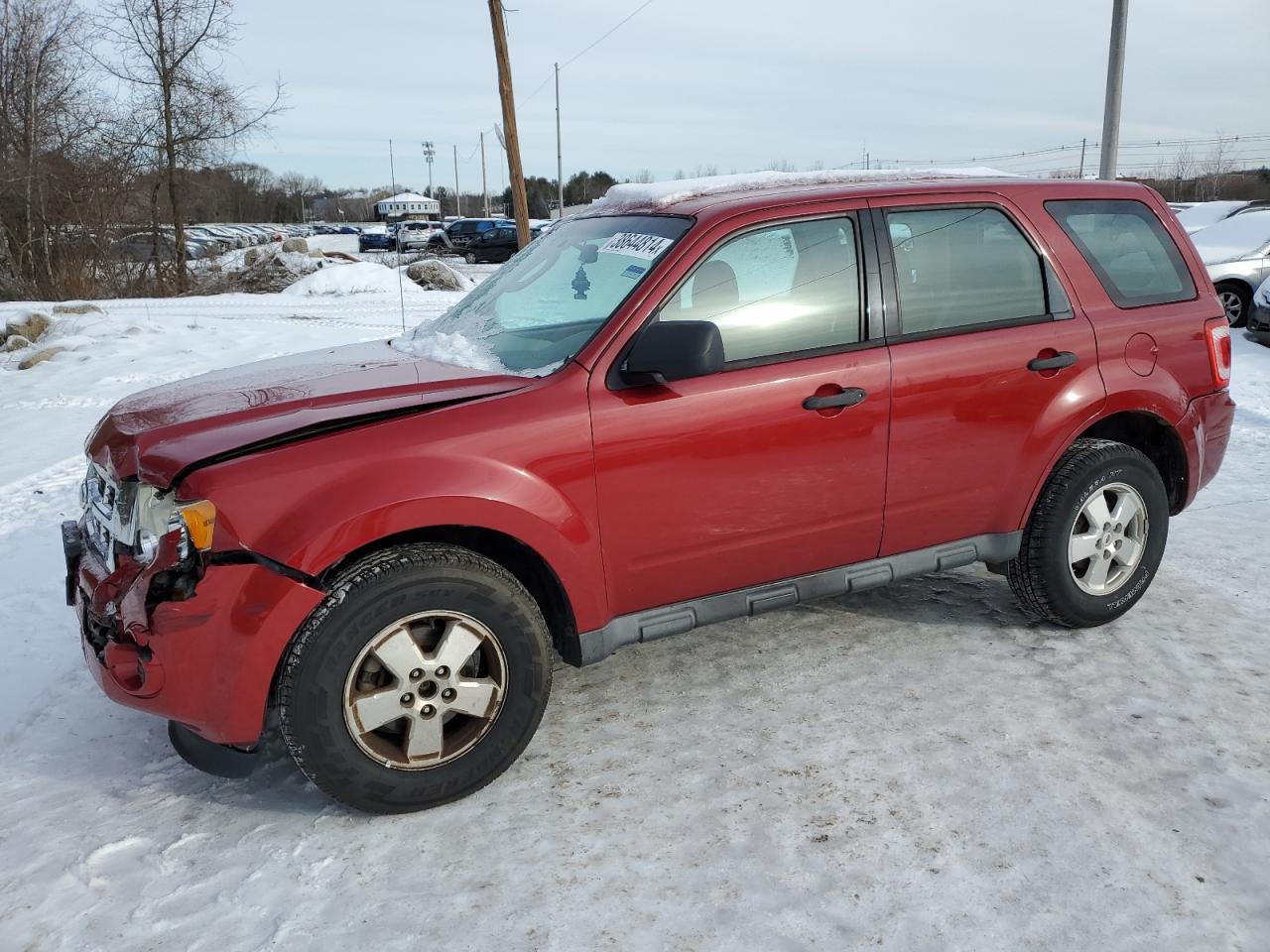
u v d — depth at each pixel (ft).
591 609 10.44
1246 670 12.30
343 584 9.13
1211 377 13.75
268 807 10.12
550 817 9.72
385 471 9.21
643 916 8.31
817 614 14.39
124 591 9.30
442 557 9.46
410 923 8.32
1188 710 11.37
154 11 81.82
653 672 12.73
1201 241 45.75
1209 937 7.89
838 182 12.56
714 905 8.41
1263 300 38.17
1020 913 8.21
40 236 83.41
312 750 9.21
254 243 148.25
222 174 90.17
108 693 9.42
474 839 9.43
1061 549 12.78
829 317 11.30
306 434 9.32
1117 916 8.14
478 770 9.98
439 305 67.92
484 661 10.11
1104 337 12.78
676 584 11.00
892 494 11.78
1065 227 12.90
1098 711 11.39
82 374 40.01
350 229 204.54
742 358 10.85
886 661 12.80
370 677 9.57
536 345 11.17
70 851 9.41
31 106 82.94
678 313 10.61
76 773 10.84
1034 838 9.15
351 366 11.63
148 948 8.12
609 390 10.20
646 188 12.75
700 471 10.61
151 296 84.38
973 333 12.02
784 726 11.27
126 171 84.33
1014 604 14.60
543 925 8.24
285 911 8.51
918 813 9.57
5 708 12.31
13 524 20.52
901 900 8.40
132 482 9.61
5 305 67.36
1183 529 17.71
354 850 9.33
